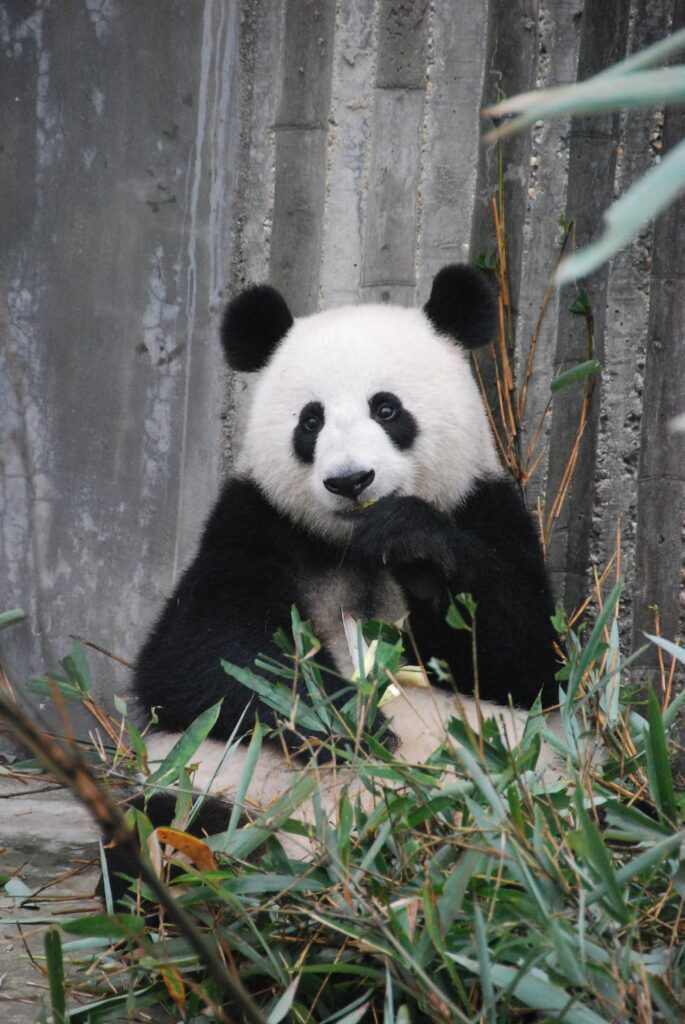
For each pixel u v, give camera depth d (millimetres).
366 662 6055
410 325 8000
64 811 9406
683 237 9398
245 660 7164
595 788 6016
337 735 5938
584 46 9711
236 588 7508
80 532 10320
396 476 7324
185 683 7223
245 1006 3658
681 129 9562
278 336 8180
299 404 7566
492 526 7789
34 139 10133
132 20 10047
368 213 10156
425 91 10016
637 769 6414
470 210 10062
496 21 9773
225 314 8258
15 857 8289
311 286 10172
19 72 10078
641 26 9531
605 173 9688
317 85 10031
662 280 9484
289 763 5699
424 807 5164
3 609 10242
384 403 7469
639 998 4445
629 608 9766
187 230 10203
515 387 9891
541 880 4867
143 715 7781
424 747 6969
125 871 6551
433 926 4543
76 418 10281
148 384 10289
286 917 5398
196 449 10328
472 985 5039
